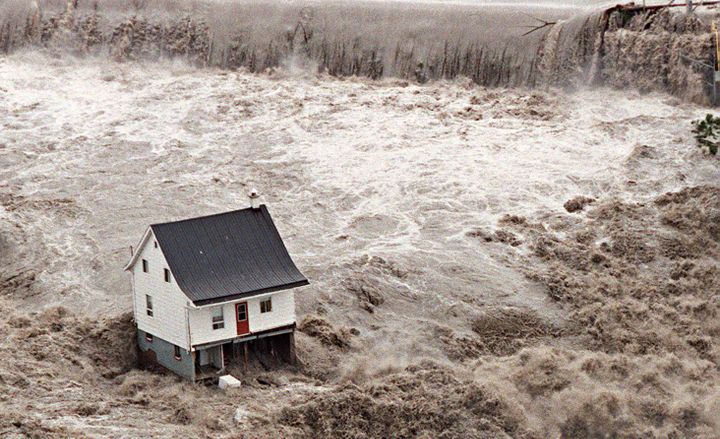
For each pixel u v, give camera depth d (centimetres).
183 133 7369
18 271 6191
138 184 6869
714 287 5994
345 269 6012
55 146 7281
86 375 5356
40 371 5284
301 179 6850
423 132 7269
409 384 5212
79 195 6794
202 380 5278
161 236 5334
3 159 7156
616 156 6938
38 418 4869
